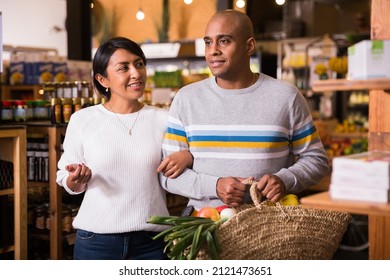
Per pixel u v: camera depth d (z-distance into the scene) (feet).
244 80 10.13
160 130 11.01
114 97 11.10
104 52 10.89
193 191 9.97
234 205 9.53
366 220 22.88
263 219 8.82
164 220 9.25
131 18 26.35
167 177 10.52
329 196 7.25
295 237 8.93
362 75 7.34
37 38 40.09
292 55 36.42
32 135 16.21
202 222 8.95
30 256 15.80
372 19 9.71
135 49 10.89
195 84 10.52
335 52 33.99
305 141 10.31
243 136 9.95
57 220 15.02
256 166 9.90
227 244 8.71
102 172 10.62
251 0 43.34
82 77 20.89
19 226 14.16
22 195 14.17
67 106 15.42
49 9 40.40
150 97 19.16
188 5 25.48
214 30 9.86
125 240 10.63
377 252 9.90
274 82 10.19
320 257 9.22
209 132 10.06
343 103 38.32
